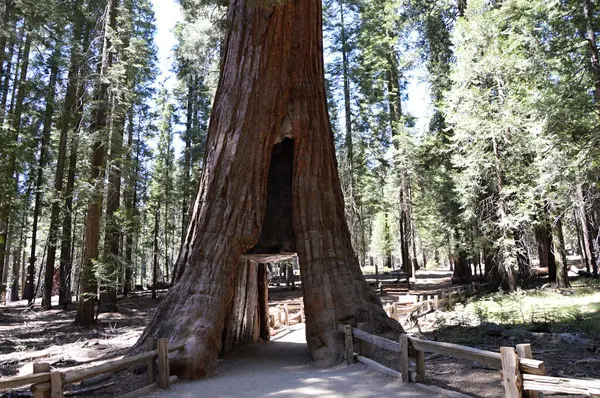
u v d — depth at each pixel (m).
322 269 9.55
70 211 21.14
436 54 28.25
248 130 9.72
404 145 27.86
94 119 19.02
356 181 32.03
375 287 28.61
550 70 17.44
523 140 20.17
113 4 20.00
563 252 23.06
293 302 21.25
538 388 4.01
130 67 19.91
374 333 8.92
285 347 11.26
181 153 34.25
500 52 21.02
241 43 10.23
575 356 8.41
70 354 11.75
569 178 16.95
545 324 11.48
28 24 18.97
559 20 16.73
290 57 10.32
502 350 4.34
